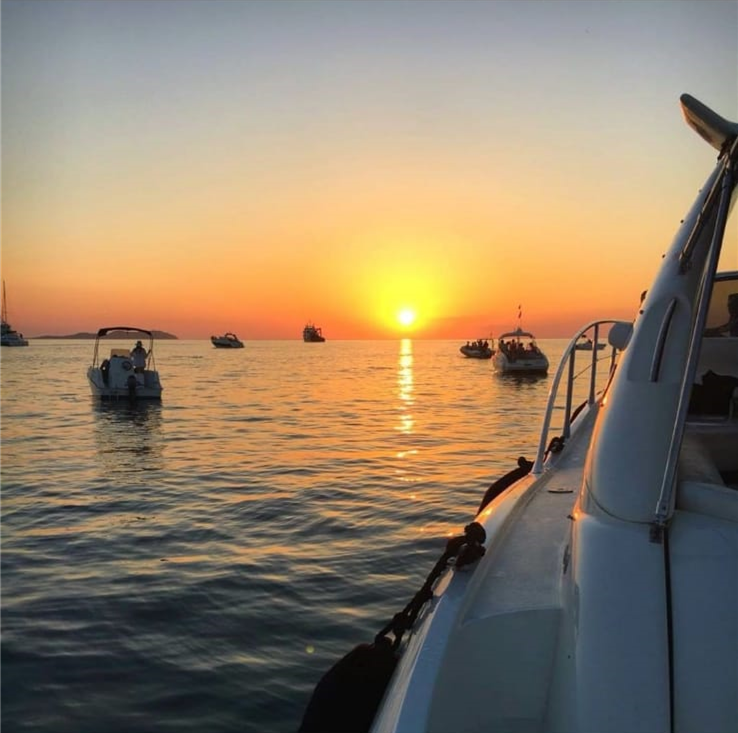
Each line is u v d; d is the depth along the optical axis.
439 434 21.41
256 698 5.16
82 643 6.04
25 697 5.19
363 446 18.67
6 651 5.89
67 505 11.52
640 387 2.08
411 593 7.10
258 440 20.05
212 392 40.38
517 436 20.88
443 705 2.24
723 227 1.97
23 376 56.50
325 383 49.50
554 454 4.85
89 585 7.44
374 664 3.01
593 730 1.91
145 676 5.48
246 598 7.00
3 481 13.80
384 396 37.53
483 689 2.46
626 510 2.00
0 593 7.23
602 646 1.94
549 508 3.67
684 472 2.35
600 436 2.15
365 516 10.40
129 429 22.83
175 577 7.65
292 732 4.75
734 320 4.20
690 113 1.98
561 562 2.95
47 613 6.68
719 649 1.85
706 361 4.04
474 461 15.95
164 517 10.55
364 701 2.94
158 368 72.62
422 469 14.81
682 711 1.86
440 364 85.62
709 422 3.44
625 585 1.94
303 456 16.83
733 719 1.83
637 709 1.87
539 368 53.75
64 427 23.38
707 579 1.89
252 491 12.45
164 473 14.54
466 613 2.51
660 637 1.89
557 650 2.38
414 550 8.55
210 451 17.75
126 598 7.04
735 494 2.00
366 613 6.61
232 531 9.61
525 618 2.48
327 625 6.35
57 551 8.76
